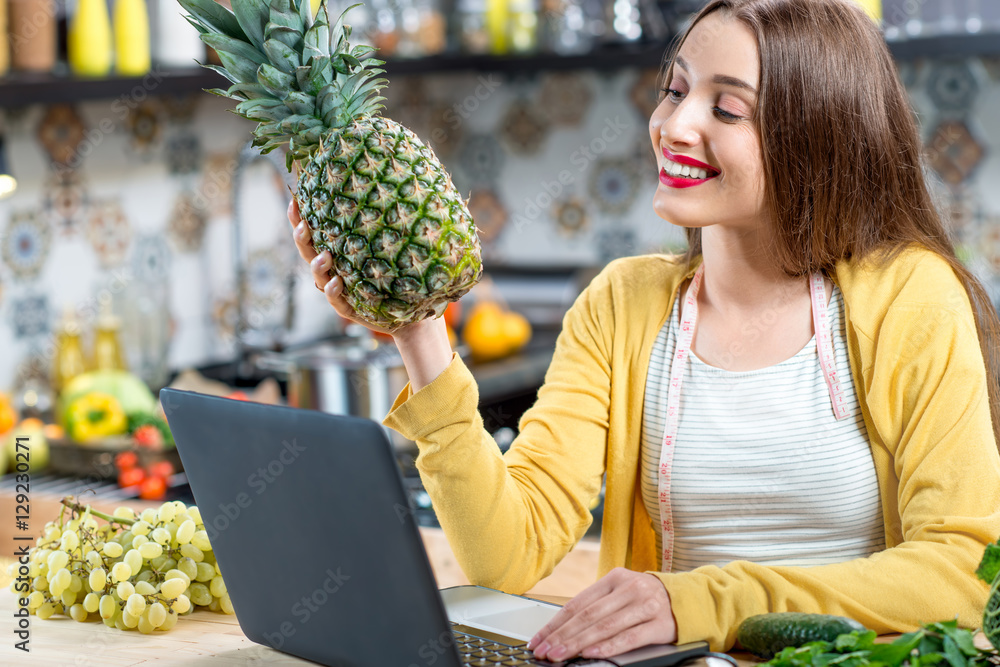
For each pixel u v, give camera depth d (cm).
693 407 131
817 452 126
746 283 131
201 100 327
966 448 116
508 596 117
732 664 97
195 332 328
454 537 122
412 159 104
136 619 114
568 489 132
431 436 118
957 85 333
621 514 138
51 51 250
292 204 113
